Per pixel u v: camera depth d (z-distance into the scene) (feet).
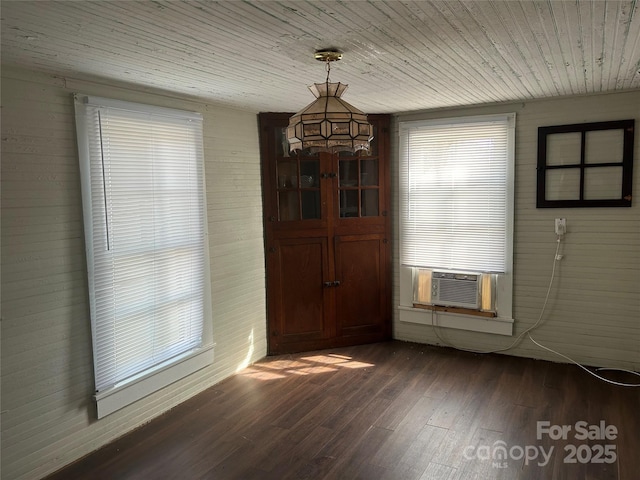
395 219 15.49
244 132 13.58
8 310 8.23
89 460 9.37
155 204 10.75
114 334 9.98
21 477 8.51
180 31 6.70
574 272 13.17
